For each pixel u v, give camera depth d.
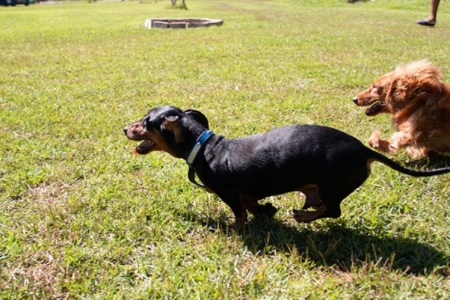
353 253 2.83
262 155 2.84
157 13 23.28
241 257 2.83
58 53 10.29
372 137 4.37
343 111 5.53
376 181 3.76
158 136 3.17
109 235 3.11
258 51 9.77
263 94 6.36
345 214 3.25
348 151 2.72
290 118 5.28
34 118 5.51
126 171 4.12
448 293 2.44
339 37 11.72
